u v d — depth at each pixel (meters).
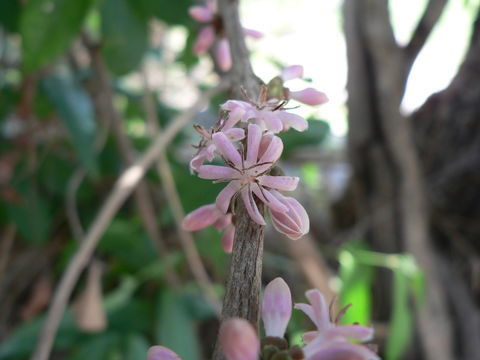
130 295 0.36
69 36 0.32
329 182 0.54
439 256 0.38
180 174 0.37
